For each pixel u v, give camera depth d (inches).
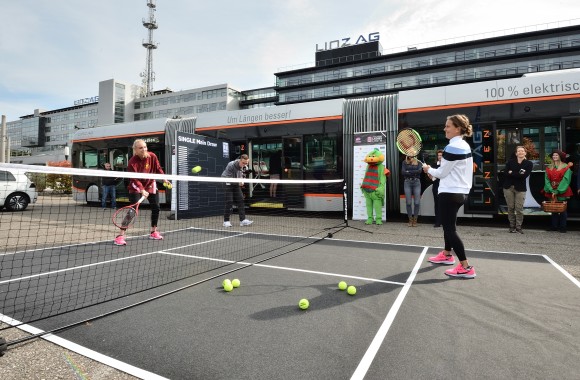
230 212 350.9
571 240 263.1
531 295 141.6
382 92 2682.1
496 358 92.4
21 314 123.3
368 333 107.7
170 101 3464.6
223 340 103.3
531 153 314.0
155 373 86.3
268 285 156.8
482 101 325.7
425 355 94.0
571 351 95.8
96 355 95.0
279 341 102.5
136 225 358.6
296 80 2994.6
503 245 244.8
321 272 178.2
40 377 84.7
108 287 154.3
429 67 2546.8
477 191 326.0
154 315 122.3
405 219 393.4
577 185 290.5
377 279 165.8
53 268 187.6
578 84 299.6
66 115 4158.5
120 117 3553.2
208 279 165.5
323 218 410.6
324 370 86.9
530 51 2341.3
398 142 244.2
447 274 169.3
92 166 561.6
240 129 440.8
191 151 401.4
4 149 916.6
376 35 3004.4
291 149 409.7
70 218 426.3
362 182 362.3
